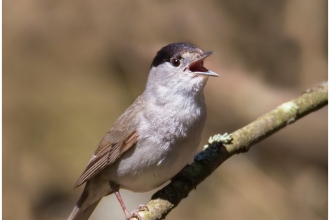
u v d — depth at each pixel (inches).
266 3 489.1
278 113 256.2
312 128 449.7
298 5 480.7
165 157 232.4
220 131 470.6
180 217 421.4
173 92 235.5
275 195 445.1
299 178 455.2
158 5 490.9
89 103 496.1
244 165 463.5
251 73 472.4
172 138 231.8
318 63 470.6
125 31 493.7
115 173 244.4
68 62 507.2
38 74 501.7
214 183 448.8
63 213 434.6
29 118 482.6
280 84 469.7
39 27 504.4
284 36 480.7
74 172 462.0
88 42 503.2
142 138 233.6
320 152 452.4
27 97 490.9
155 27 487.2
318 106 260.5
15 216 431.5
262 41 481.4
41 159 465.1
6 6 502.3
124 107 493.0
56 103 495.5
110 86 504.1
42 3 507.5
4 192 439.2
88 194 261.0
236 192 445.1
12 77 492.7
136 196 428.1
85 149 476.4
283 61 475.2
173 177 243.3
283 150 462.9
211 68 468.4
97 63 502.9
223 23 484.1
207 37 478.6
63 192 450.9
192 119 234.4
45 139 477.1
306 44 474.6
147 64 487.2
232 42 479.8
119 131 241.0
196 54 239.8
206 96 472.7
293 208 437.1
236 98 463.5
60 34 505.0
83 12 501.4
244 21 487.8
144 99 246.8
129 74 499.5
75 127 486.0
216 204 434.6
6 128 472.7
